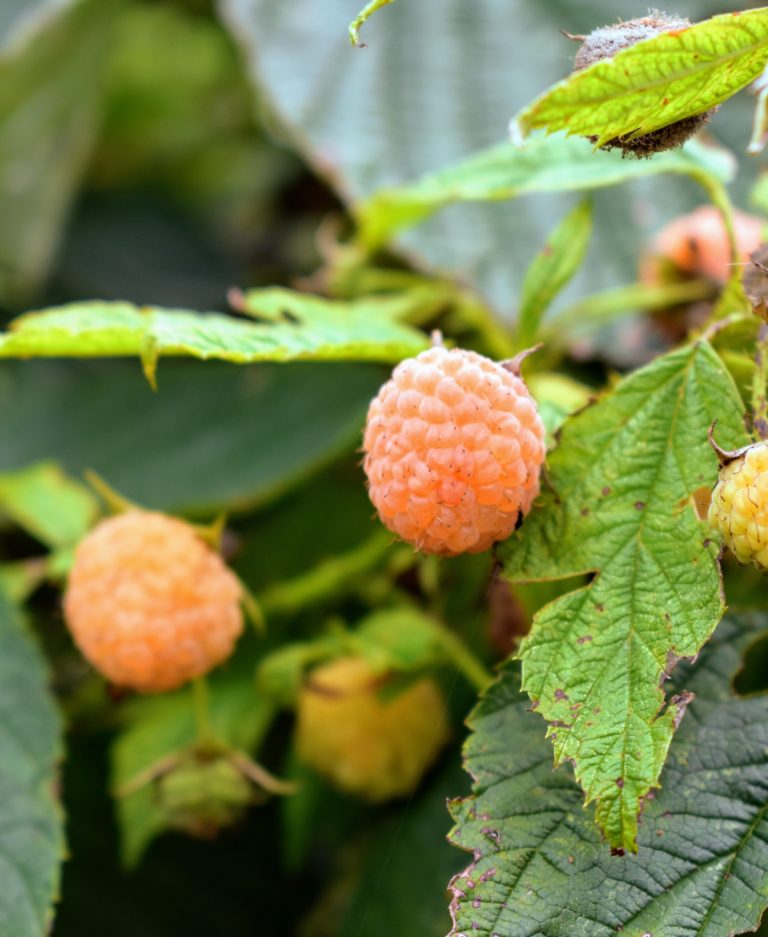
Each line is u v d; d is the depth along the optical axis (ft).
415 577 1.07
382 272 1.29
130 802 1.05
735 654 0.85
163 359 1.38
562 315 1.04
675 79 0.76
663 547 0.80
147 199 1.84
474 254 1.24
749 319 0.84
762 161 1.22
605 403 0.83
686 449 0.82
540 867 0.79
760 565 0.77
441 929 0.94
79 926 1.09
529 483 0.81
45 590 1.19
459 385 0.80
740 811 0.80
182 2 1.68
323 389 1.26
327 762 1.03
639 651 0.79
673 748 0.82
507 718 0.82
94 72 1.59
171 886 1.12
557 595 0.85
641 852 0.79
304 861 1.12
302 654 1.02
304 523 1.15
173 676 0.94
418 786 1.03
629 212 1.25
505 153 0.96
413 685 1.00
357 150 1.34
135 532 0.95
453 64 1.40
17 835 0.95
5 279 1.64
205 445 1.28
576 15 1.41
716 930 0.77
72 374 1.46
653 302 1.03
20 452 1.39
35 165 1.59
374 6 0.75
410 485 0.80
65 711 1.14
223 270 1.75
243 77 1.71
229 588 0.95
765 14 0.75
